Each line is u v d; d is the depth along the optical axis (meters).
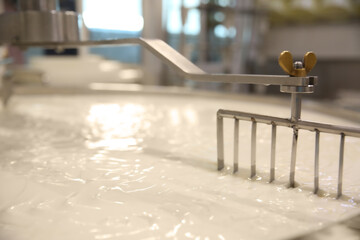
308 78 0.43
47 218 0.38
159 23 2.52
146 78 2.63
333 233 0.35
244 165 0.53
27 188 0.45
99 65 2.57
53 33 0.77
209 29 2.52
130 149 0.62
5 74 1.09
